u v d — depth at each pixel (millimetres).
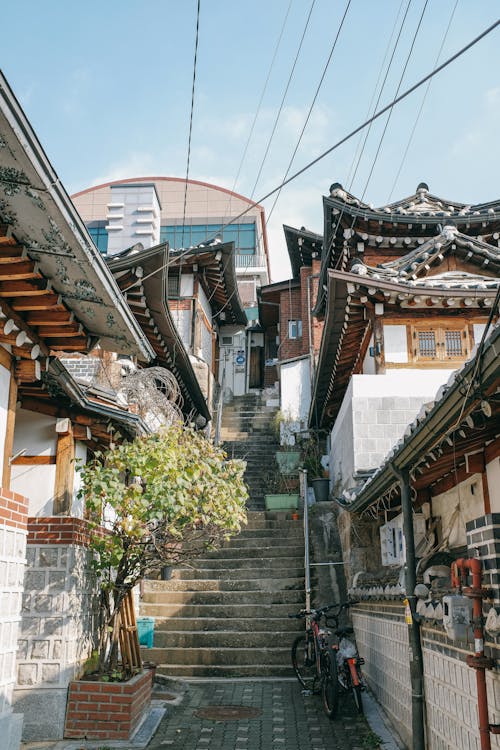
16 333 4887
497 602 3758
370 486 7734
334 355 13547
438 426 4719
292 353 22453
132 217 28672
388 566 9812
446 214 14148
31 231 4008
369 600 8305
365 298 11172
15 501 4879
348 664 7387
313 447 17453
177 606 10445
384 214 13945
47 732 6141
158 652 9531
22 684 6211
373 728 6793
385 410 11344
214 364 22609
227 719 7164
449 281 11680
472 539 4188
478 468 6125
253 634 9758
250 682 8930
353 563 10477
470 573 4195
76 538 6590
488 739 3779
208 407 19125
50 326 5191
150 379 12141
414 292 10844
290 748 6227
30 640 6285
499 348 3312
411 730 5930
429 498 8188
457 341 11508
